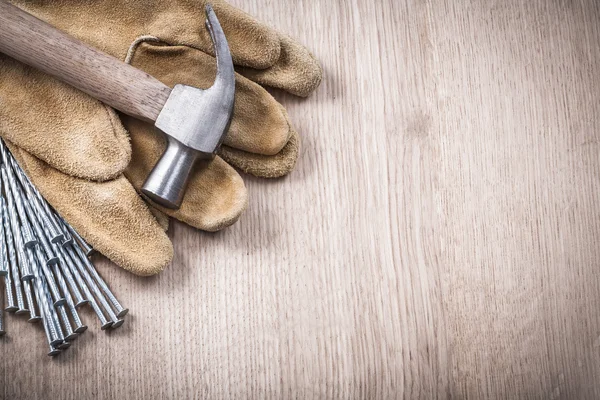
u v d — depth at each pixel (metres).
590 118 0.74
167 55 0.67
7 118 0.64
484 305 0.71
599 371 0.72
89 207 0.65
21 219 0.66
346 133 0.71
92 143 0.65
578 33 0.74
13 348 0.67
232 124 0.67
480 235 0.72
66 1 0.66
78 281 0.66
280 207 0.70
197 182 0.67
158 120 0.63
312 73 0.68
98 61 0.63
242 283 0.69
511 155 0.73
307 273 0.70
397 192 0.71
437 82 0.73
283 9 0.72
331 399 0.69
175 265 0.69
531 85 0.73
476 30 0.73
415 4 0.73
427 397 0.70
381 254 0.71
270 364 0.69
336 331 0.70
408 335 0.71
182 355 0.68
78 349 0.67
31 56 0.63
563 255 0.72
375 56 0.72
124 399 0.67
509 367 0.71
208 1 0.66
